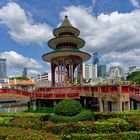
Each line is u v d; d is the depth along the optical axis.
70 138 13.15
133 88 26.48
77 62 52.25
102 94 31.17
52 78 54.66
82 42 51.41
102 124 14.80
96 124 14.79
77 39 49.47
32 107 46.59
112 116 19.08
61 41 49.78
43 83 98.44
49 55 50.28
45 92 44.59
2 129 12.78
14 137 10.89
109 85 28.98
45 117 18.17
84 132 14.50
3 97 44.78
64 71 50.16
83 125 14.66
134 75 99.38
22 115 20.36
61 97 42.12
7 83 103.38
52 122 16.30
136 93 25.86
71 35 50.91
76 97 40.78
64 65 50.25
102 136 13.16
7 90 45.38
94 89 34.34
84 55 51.41
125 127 15.03
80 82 52.62
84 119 17.06
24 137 10.80
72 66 56.06
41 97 45.06
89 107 39.47
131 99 27.89
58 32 51.28
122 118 17.08
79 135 13.24
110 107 32.62
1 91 44.81
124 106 27.92
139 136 13.47
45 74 149.50
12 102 60.84
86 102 41.69
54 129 14.88
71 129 14.65
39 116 19.28
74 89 41.62
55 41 50.03
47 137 11.24
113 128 14.78
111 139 13.15
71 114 17.06
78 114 17.22
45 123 15.88
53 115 17.67
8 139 10.73
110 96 28.56
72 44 50.62
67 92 41.72
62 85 49.59
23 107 49.78
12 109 45.94
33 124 15.89
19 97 46.12
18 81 102.56
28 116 19.77
